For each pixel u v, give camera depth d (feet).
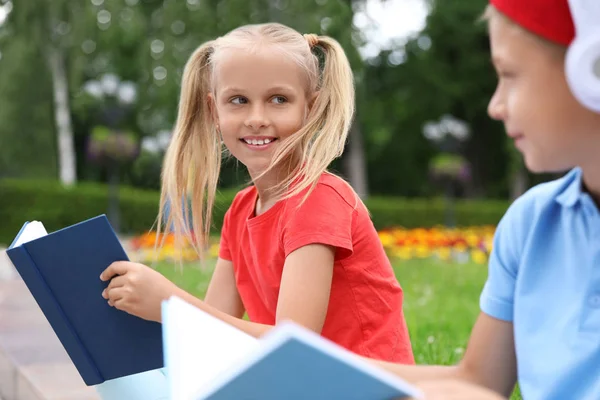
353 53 55.31
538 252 4.18
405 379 4.57
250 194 7.07
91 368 5.68
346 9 55.16
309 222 5.94
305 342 2.85
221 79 6.47
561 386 3.87
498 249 4.54
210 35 53.26
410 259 29.60
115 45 54.34
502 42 3.58
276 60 6.34
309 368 2.96
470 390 3.65
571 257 3.99
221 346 3.95
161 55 53.36
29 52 53.47
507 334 4.51
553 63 3.41
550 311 4.04
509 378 4.57
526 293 4.17
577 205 4.02
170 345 3.91
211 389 3.22
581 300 3.88
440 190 82.79
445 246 30.45
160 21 57.00
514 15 3.47
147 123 66.03
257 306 6.87
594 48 3.06
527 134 3.56
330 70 6.59
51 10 53.01
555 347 3.94
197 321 4.01
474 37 75.10
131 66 59.67
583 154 3.55
